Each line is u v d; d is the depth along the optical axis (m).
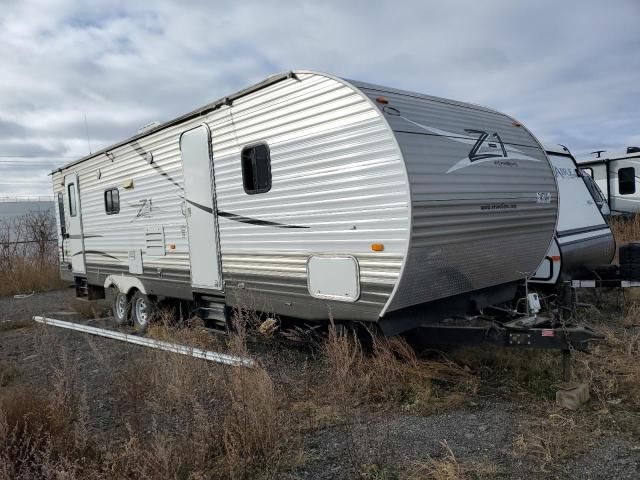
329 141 4.54
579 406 3.97
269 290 5.36
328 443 3.60
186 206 6.52
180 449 3.17
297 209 4.91
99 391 4.88
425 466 3.15
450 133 4.63
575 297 6.57
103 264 8.85
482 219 4.79
